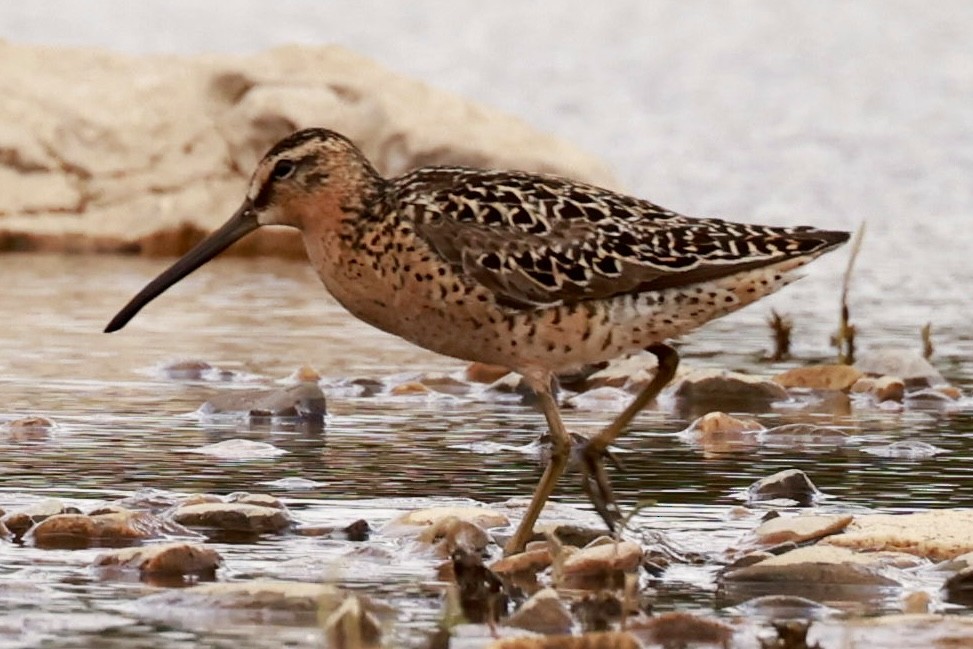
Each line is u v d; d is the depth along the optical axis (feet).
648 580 33.06
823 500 38.88
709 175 86.84
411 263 36.01
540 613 30.09
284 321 61.21
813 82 109.29
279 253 75.31
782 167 88.99
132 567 32.83
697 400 50.72
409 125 73.97
